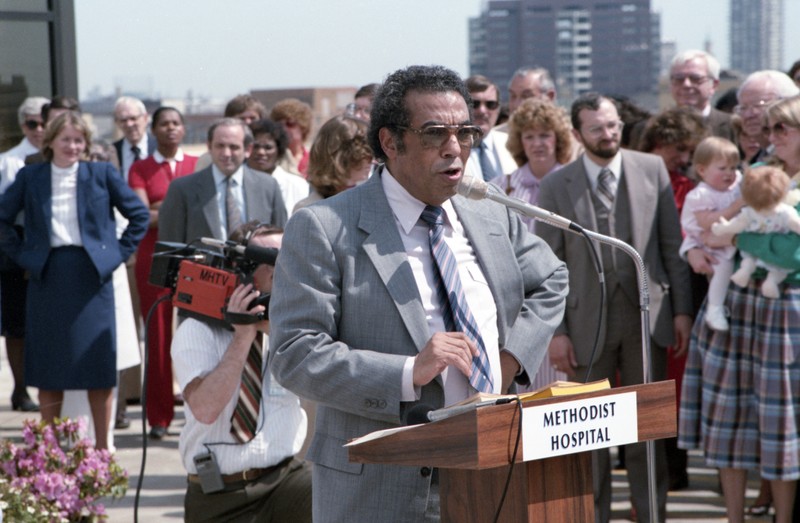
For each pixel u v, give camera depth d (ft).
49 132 22.86
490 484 8.69
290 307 9.97
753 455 17.60
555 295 10.96
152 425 26.17
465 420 8.11
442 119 9.73
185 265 13.37
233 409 13.23
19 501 15.75
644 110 27.68
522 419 8.14
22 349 28.66
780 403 17.26
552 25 556.10
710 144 18.81
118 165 30.53
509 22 559.79
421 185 9.98
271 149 26.30
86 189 22.93
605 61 558.56
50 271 22.84
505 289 10.45
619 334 18.19
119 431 27.07
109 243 23.03
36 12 35.76
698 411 18.34
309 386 9.70
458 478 8.93
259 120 26.76
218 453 13.23
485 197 10.19
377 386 9.45
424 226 10.27
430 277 10.14
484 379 9.92
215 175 23.98
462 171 10.03
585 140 18.29
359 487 9.86
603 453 18.04
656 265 18.47
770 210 17.12
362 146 16.20
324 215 10.12
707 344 18.11
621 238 18.21
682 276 18.57
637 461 18.28
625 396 8.70
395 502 9.76
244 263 13.52
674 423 8.94
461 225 10.56
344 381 9.55
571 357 18.24
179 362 13.29
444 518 9.05
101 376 23.07
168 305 26.14
